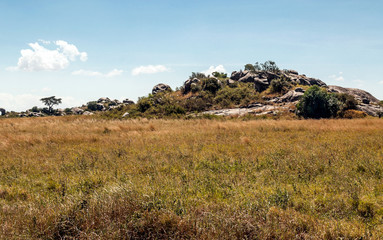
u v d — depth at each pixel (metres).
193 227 3.37
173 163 7.21
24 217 3.71
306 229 3.46
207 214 3.70
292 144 9.78
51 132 15.32
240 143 10.34
